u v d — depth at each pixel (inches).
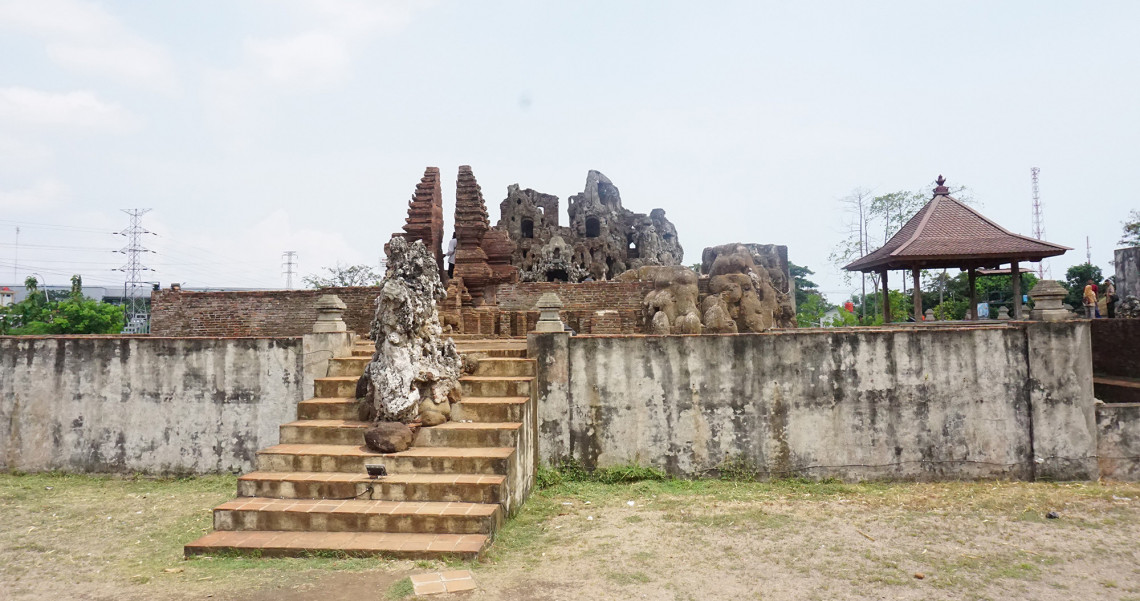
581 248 1200.2
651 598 218.5
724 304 528.1
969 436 370.0
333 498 290.2
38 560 265.3
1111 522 293.3
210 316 645.3
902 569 242.5
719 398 376.8
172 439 406.6
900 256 525.0
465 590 224.1
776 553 259.9
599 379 380.5
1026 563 247.3
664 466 378.0
